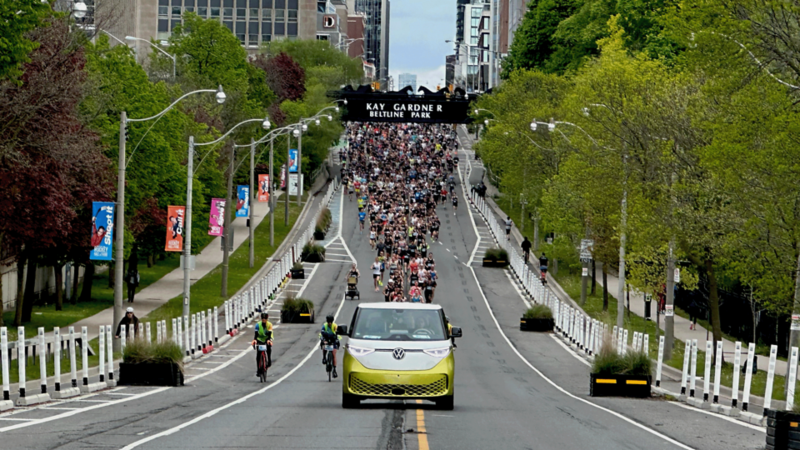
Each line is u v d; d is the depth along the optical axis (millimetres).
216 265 98125
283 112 143000
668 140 46719
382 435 21750
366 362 28047
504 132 101438
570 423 25719
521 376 45844
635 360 36656
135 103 64625
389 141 193375
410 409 28422
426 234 120750
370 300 83062
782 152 34312
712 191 43094
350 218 131000
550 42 132125
